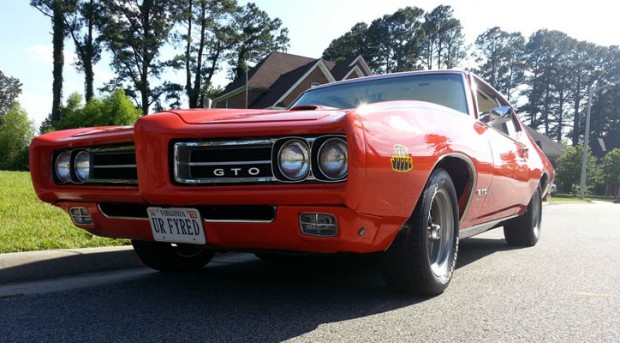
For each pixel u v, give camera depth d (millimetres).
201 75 49094
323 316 2557
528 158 4668
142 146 2533
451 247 3141
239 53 52406
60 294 3016
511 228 5301
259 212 2406
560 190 47469
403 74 4148
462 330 2346
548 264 4215
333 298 2939
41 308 2695
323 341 2168
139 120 2564
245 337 2215
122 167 2805
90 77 45031
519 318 2559
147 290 3156
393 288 2939
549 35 81125
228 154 2414
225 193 2332
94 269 3793
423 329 2352
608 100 79875
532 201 5301
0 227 4574
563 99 81312
